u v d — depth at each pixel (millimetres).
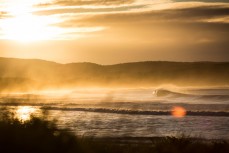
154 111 96062
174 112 95625
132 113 94250
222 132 61344
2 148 20141
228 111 96062
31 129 21141
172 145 27766
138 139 44250
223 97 183000
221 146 28188
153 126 66250
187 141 28438
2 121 21438
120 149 24250
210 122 77688
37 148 20422
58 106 105750
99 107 108438
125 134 45188
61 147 20938
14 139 20266
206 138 52750
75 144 21281
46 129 21625
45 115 22547
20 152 20188
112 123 61406
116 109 99625
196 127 68500
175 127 67812
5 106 24000
